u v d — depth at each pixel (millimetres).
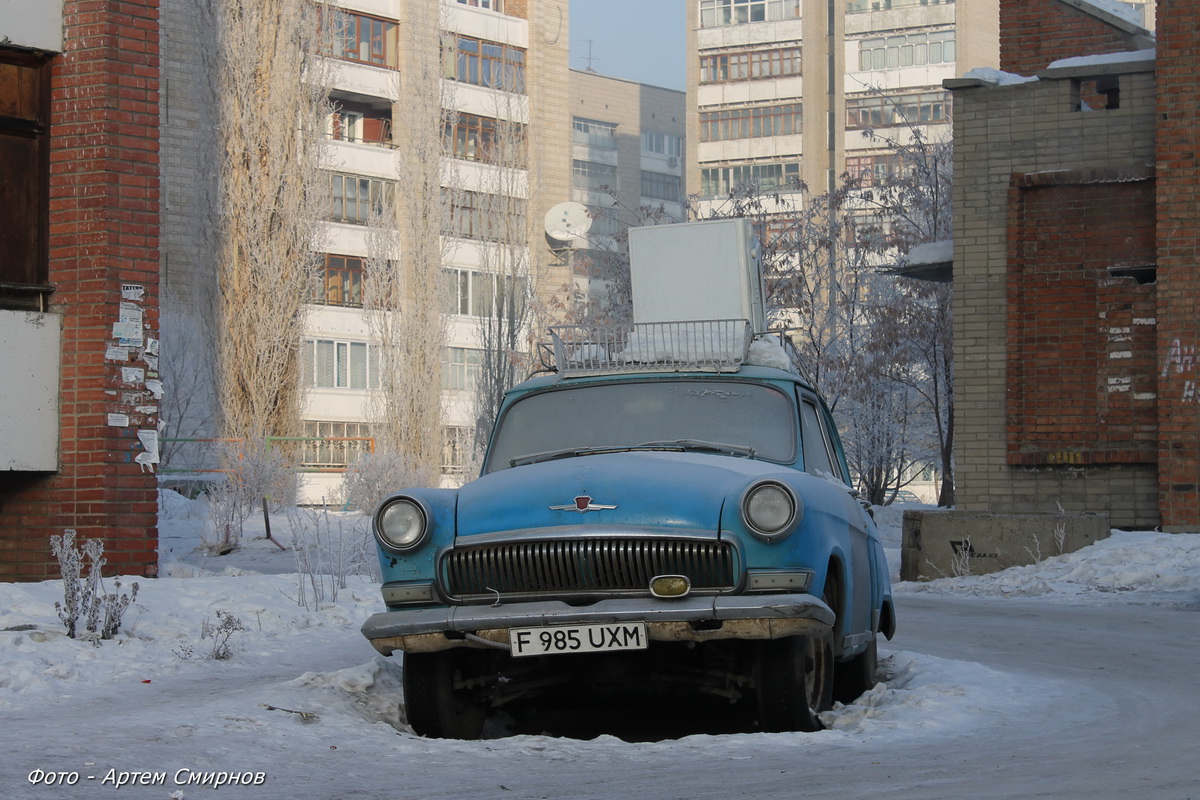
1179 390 19328
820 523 6734
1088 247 20375
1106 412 20219
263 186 42312
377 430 50500
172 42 48719
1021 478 20625
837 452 8469
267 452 34344
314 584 12727
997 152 20922
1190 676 9352
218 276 41938
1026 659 10445
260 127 42625
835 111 82500
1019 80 20828
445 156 57156
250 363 41594
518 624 6387
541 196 65625
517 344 54844
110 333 13719
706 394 7805
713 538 6379
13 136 13789
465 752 6059
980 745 6309
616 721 7754
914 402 36094
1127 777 5387
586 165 92438
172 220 47875
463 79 61531
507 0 65438
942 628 12938
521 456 7598
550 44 66438
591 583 6469
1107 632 12492
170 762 5469
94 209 13734
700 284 11625
